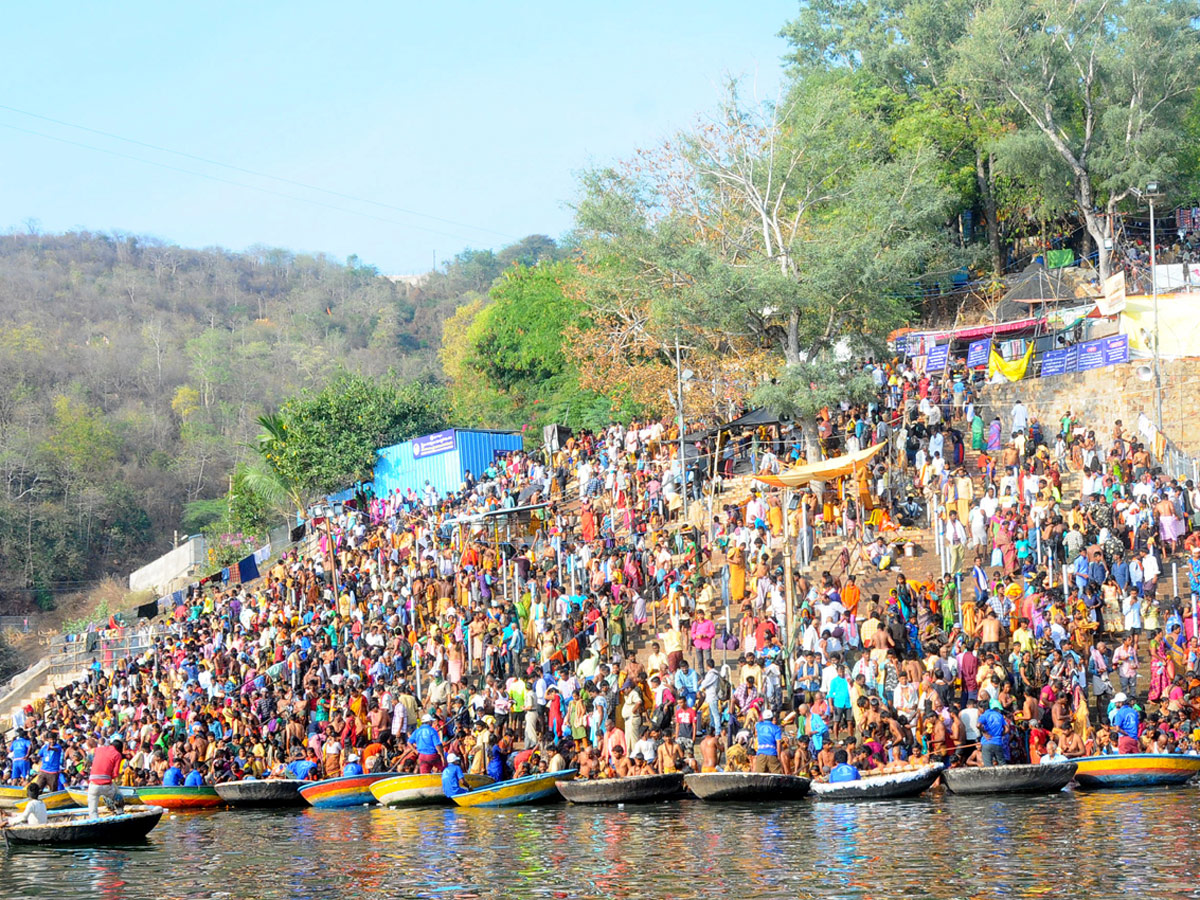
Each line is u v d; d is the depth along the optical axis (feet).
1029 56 285.84
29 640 403.34
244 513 348.38
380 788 132.98
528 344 330.54
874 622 139.23
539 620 163.73
